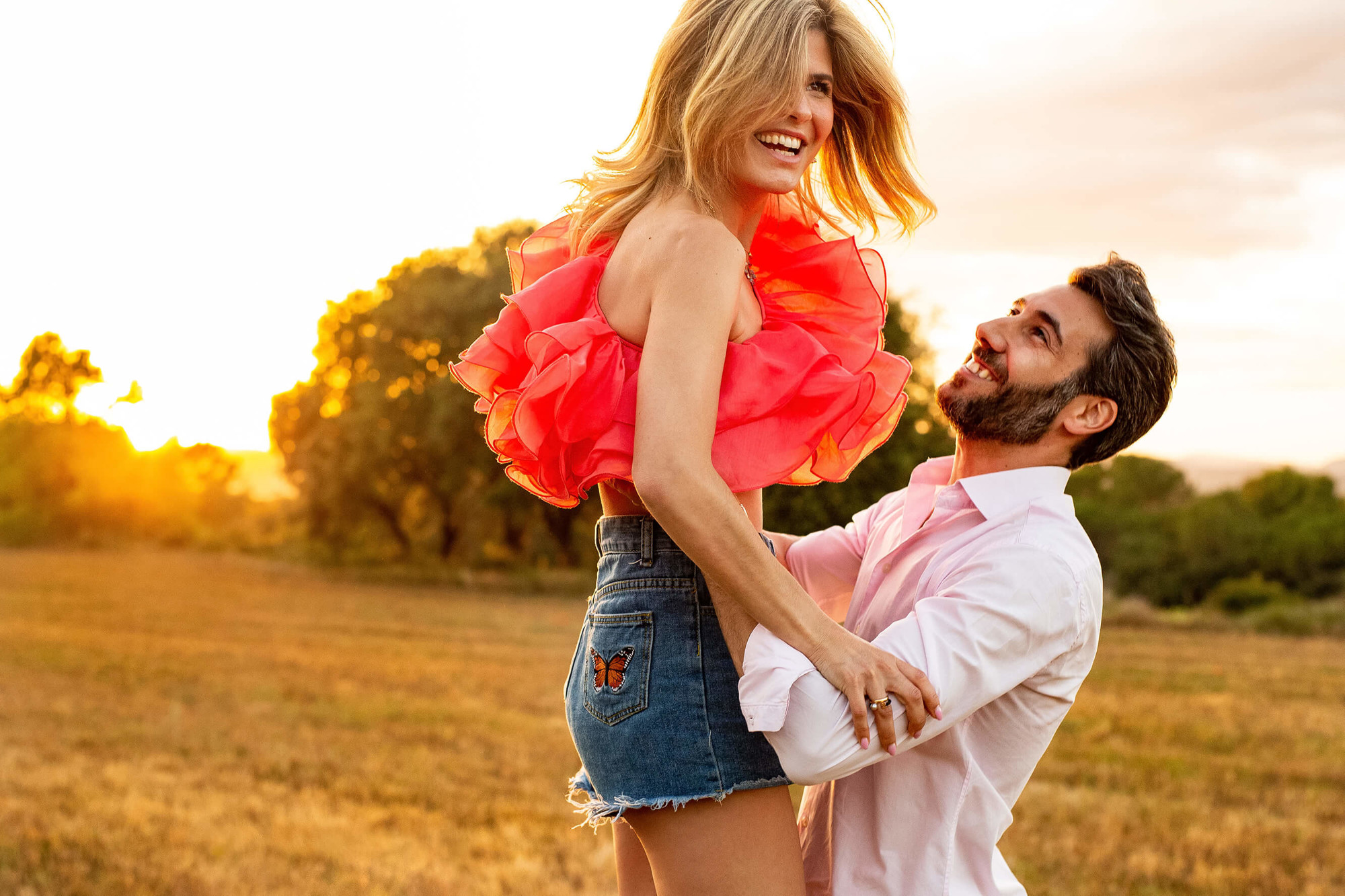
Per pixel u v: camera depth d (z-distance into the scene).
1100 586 1.83
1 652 17.66
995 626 1.67
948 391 2.00
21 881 5.96
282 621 24.44
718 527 1.50
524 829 7.58
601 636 1.75
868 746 1.56
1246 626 26.64
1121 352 1.89
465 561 41.91
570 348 1.62
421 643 20.84
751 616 1.61
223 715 12.36
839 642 1.56
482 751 10.58
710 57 1.70
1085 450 1.96
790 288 2.06
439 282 40.41
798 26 1.66
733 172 1.73
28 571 37.41
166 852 6.64
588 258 1.80
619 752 1.69
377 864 6.57
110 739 10.60
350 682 15.38
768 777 1.69
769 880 1.68
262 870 6.38
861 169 2.03
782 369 1.68
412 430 39.31
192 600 28.88
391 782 9.08
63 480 53.81
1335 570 34.72
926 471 2.15
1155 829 7.79
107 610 25.45
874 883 1.81
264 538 53.81
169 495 55.66
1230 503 38.94
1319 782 9.63
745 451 1.65
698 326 1.56
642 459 1.51
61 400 65.44
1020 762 1.84
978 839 1.78
